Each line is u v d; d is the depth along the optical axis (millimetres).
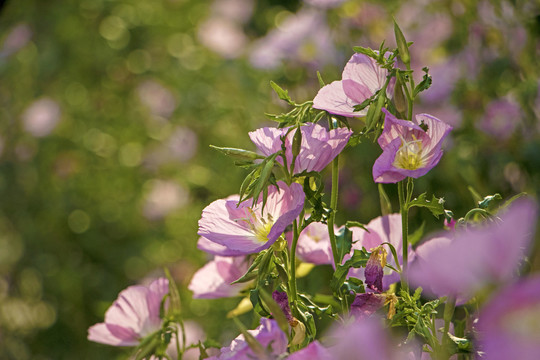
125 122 3158
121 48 3350
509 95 1672
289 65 2088
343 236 908
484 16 1699
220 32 2922
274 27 2994
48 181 3066
